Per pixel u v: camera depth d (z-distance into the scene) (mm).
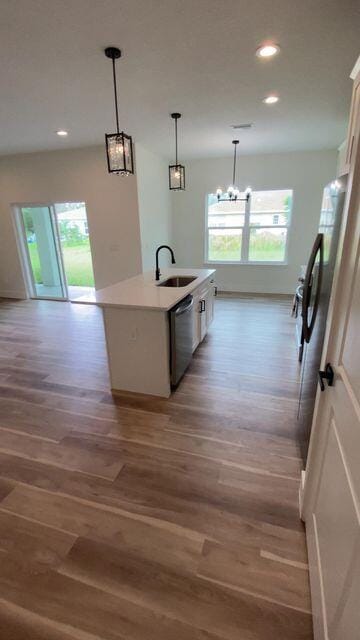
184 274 3850
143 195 5395
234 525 1577
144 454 2066
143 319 2566
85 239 7988
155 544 1493
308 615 1215
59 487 1822
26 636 1170
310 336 1934
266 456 2023
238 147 5309
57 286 6227
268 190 6039
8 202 5930
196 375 3092
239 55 2436
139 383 2758
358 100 1131
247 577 1348
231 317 4934
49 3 1834
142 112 3621
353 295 959
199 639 1154
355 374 882
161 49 2346
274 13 1952
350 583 811
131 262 5590
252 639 1151
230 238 6559
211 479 1857
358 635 723
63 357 3561
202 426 2328
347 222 1055
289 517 1612
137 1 1837
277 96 3211
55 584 1335
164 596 1285
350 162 1193
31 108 3447
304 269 3939
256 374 3094
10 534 1552
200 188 6375
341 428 1002
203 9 1914
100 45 2287
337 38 2215
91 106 3412
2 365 3379
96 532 1556
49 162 5484
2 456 2074
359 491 796
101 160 5195
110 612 1236
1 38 2172
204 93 3109
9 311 5484
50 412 2535
